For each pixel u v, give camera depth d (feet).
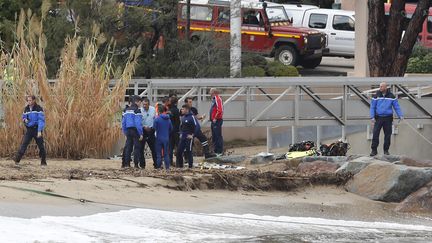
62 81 325.83
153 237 195.42
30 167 280.51
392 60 443.32
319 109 362.53
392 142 371.76
